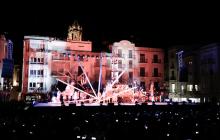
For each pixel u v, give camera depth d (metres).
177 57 70.12
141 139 19.77
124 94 57.53
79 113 34.72
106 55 69.56
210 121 25.86
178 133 20.80
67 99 55.00
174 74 70.62
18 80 70.44
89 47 69.56
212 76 60.75
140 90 62.09
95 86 65.38
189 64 67.81
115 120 26.27
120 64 70.69
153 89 68.19
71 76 63.97
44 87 63.22
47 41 64.94
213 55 60.97
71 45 67.94
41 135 20.16
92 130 22.34
